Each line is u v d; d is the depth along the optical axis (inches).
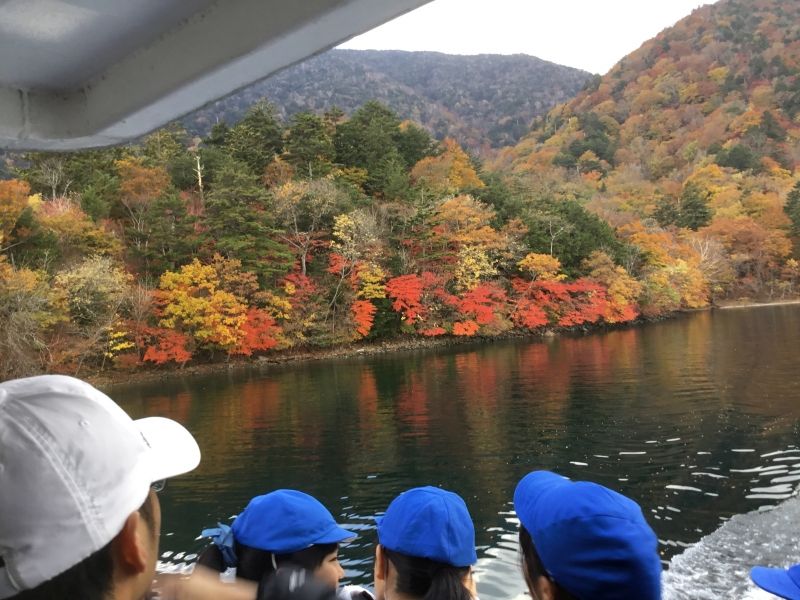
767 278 2352.4
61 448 27.9
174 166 1689.2
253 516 58.0
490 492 336.2
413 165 2396.7
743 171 3412.9
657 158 4153.5
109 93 73.9
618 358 910.4
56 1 56.4
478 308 1346.0
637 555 42.6
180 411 650.2
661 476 348.2
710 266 2079.2
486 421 518.3
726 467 356.5
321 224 1387.8
